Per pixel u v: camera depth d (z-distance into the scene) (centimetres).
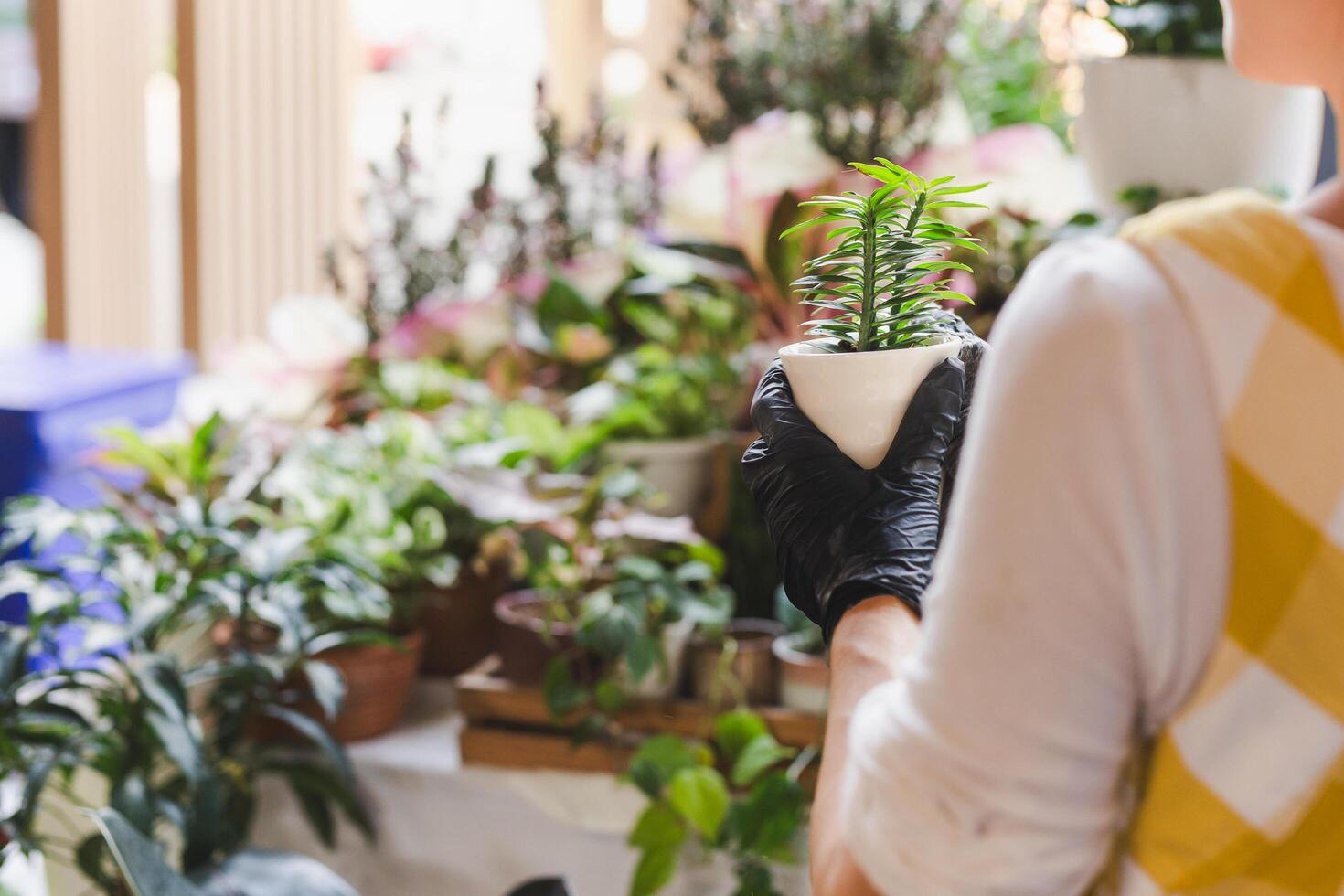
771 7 200
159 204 300
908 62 186
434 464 169
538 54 317
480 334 196
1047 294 43
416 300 197
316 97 286
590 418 176
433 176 201
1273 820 43
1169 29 145
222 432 176
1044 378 42
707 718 143
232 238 270
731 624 158
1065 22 194
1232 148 144
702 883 142
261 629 155
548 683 143
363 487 162
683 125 244
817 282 63
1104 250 44
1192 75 142
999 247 160
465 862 151
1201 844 44
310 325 195
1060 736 42
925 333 61
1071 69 200
